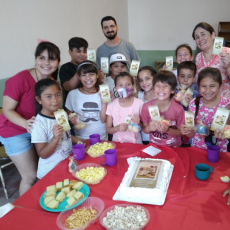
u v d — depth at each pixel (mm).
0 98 2779
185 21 6117
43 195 1208
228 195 1121
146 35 6602
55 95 1630
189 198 1126
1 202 2432
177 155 1540
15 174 2979
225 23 5625
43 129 1631
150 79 2234
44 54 1764
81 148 1585
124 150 1696
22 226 1019
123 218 998
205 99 1856
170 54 6555
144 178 1231
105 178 1354
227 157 1493
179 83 2412
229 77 2332
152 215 1029
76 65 2781
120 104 2135
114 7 5562
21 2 2918
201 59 2705
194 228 940
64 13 3750
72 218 1042
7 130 1897
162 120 1619
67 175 1423
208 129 1603
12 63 2893
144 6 6328
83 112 2266
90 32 4613
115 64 2658
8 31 2777
